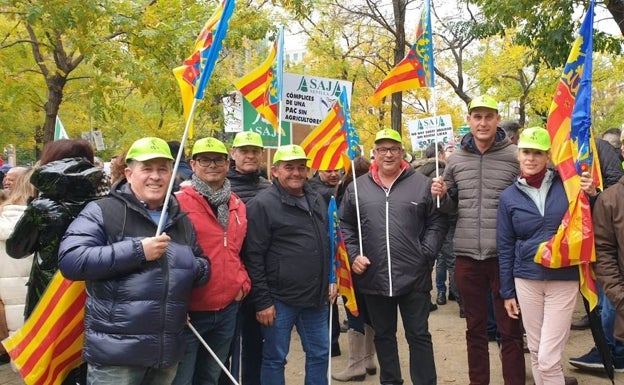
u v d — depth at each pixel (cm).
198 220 375
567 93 401
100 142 1423
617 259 375
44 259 348
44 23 852
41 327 337
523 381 442
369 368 545
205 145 380
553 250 386
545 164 409
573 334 642
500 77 2120
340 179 582
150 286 305
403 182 457
